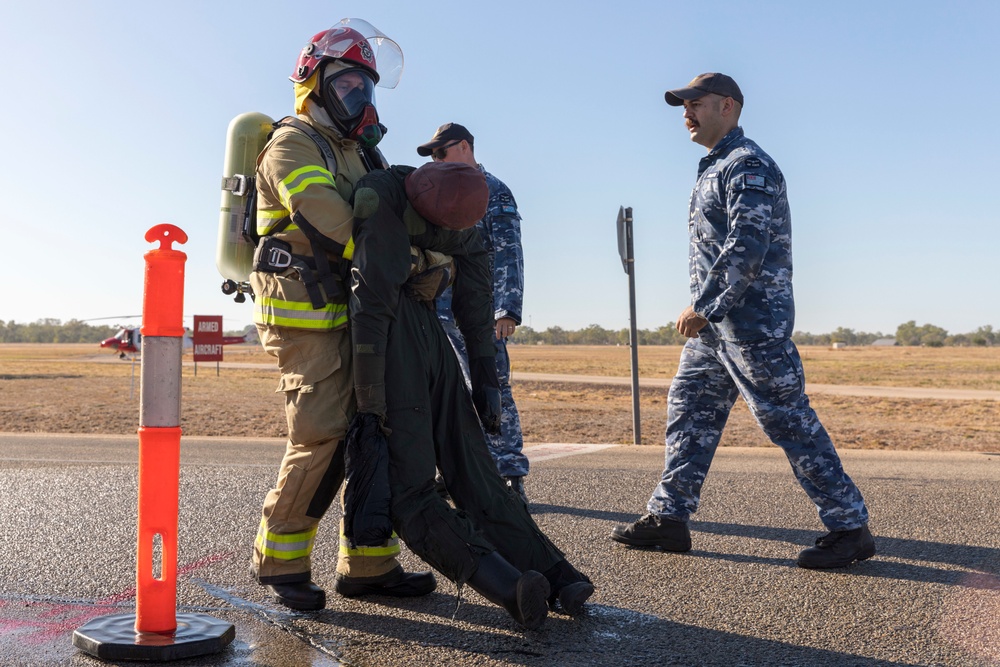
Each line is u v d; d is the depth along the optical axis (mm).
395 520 2926
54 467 6820
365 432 2881
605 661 2725
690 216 4215
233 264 3404
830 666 2721
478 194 3092
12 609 3178
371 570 3375
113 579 3594
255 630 2963
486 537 3121
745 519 5004
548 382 31719
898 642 2943
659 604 3365
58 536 4395
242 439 9578
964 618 3205
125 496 5496
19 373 33531
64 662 2623
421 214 3092
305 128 3236
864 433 12242
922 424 14156
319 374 3066
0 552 4055
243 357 65562
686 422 4234
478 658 2729
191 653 2658
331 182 3072
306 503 3174
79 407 15555
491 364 3412
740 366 3988
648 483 6293
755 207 3832
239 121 3418
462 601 3367
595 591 3533
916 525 4828
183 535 4473
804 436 3941
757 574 3822
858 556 3906
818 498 3943
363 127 3295
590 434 11984
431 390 3133
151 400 2707
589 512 5230
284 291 3062
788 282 4039
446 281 3219
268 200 3154
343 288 3070
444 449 3137
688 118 4160
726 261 3855
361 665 2643
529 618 2842
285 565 3230
